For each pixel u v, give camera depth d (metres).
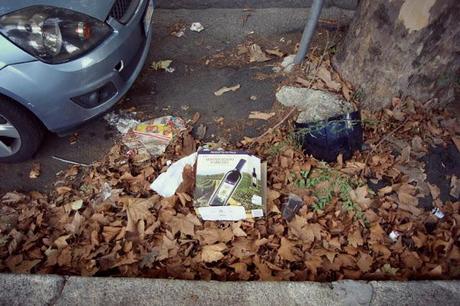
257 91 3.44
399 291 2.17
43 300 2.18
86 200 2.83
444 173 2.90
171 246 2.55
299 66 3.51
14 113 2.63
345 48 3.28
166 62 3.72
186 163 2.92
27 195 2.91
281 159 2.92
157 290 2.19
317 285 2.19
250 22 4.06
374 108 3.17
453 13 2.55
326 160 2.94
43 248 2.62
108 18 2.66
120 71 2.86
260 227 2.62
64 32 2.45
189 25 4.07
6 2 2.33
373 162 2.91
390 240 2.57
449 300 2.13
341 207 2.70
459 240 2.58
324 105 3.17
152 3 3.23
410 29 2.69
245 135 3.17
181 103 3.41
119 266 2.50
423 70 2.88
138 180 2.90
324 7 4.16
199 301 2.15
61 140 3.20
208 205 2.56
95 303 2.16
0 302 2.18
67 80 2.54
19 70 2.38
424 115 3.12
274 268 2.44
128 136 3.19
